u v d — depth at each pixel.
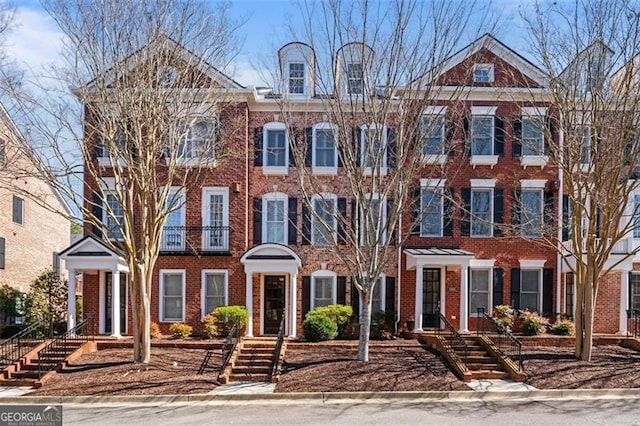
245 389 14.02
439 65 15.44
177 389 13.90
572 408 12.48
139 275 16.39
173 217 21.86
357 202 16.61
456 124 17.58
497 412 12.09
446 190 21.34
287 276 21.91
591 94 16.30
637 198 21.61
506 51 21.64
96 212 21.14
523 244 22.28
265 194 22.28
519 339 19.42
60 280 25.70
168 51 16.06
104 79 15.43
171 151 16.77
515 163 22.23
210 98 17.77
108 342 18.78
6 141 18.47
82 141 15.75
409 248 21.89
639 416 11.73
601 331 21.97
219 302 21.86
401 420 11.38
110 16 15.17
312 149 22.23
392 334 21.08
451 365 16.34
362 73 15.55
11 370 15.41
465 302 20.80
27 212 28.83
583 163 18.52
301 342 19.25
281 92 17.98
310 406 12.73
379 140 15.88
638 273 22.25
